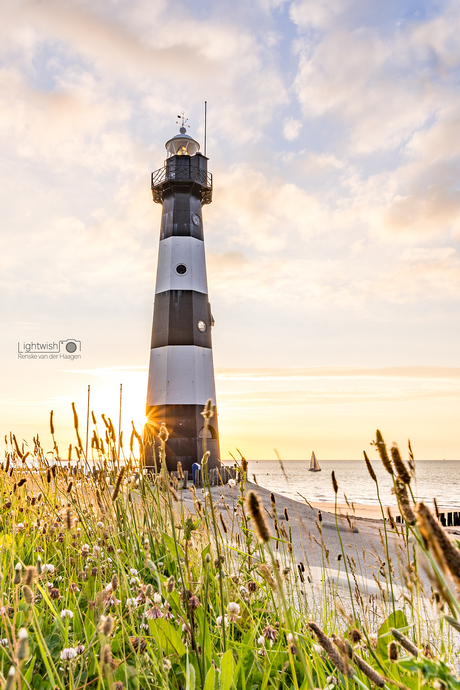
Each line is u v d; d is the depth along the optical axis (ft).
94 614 6.98
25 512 13.87
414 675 5.67
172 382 92.17
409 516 3.47
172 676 6.61
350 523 10.64
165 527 11.64
